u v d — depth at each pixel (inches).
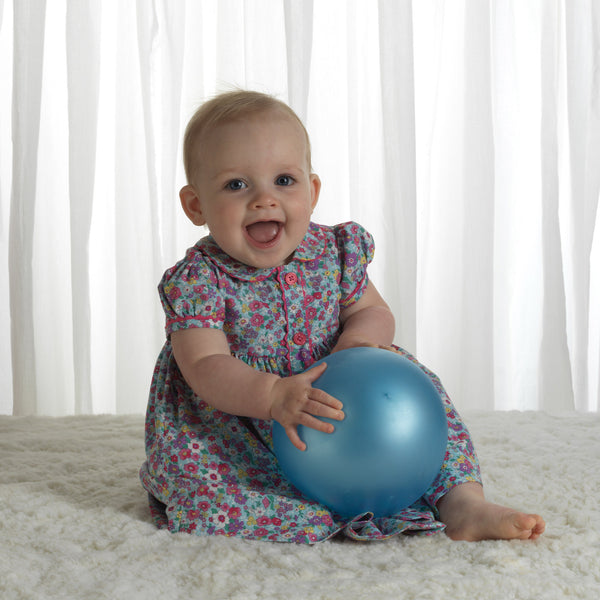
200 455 46.6
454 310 87.0
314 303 50.4
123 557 40.6
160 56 83.4
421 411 42.0
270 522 43.8
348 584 36.3
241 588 36.1
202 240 51.8
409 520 43.7
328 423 41.4
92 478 55.1
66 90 86.8
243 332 49.1
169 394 49.1
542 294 87.6
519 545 41.0
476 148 84.5
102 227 87.6
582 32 84.7
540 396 85.4
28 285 81.6
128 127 83.9
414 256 82.3
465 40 84.9
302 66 81.5
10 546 41.7
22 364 81.4
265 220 46.7
